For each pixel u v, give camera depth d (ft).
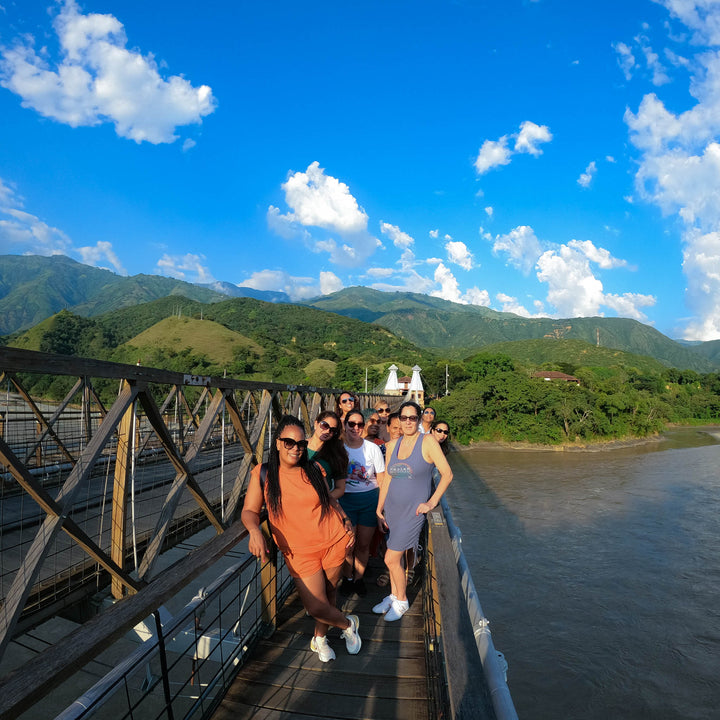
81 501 18.11
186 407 16.52
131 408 12.17
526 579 67.72
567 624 54.60
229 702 9.82
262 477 10.52
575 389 218.38
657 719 39.17
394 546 13.30
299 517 10.26
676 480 136.26
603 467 157.69
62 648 5.12
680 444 218.18
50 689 4.70
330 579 11.17
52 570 12.55
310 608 10.64
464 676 5.87
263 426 18.84
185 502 18.95
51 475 20.65
